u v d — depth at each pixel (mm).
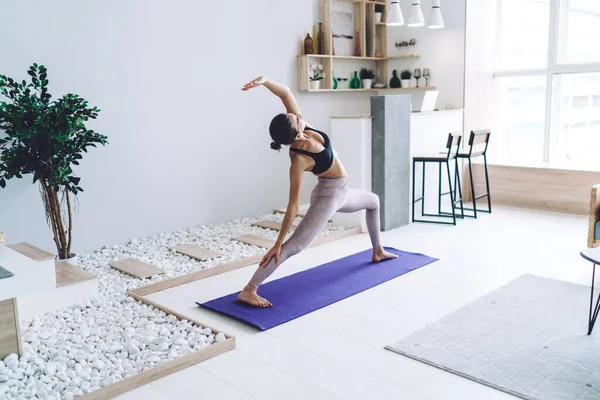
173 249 5062
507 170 6867
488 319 3398
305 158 3719
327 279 4246
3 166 3971
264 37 6273
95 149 5020
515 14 7371
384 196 5652
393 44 7836
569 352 2934
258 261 4801
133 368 2846
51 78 4703
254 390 2684
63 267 4043
